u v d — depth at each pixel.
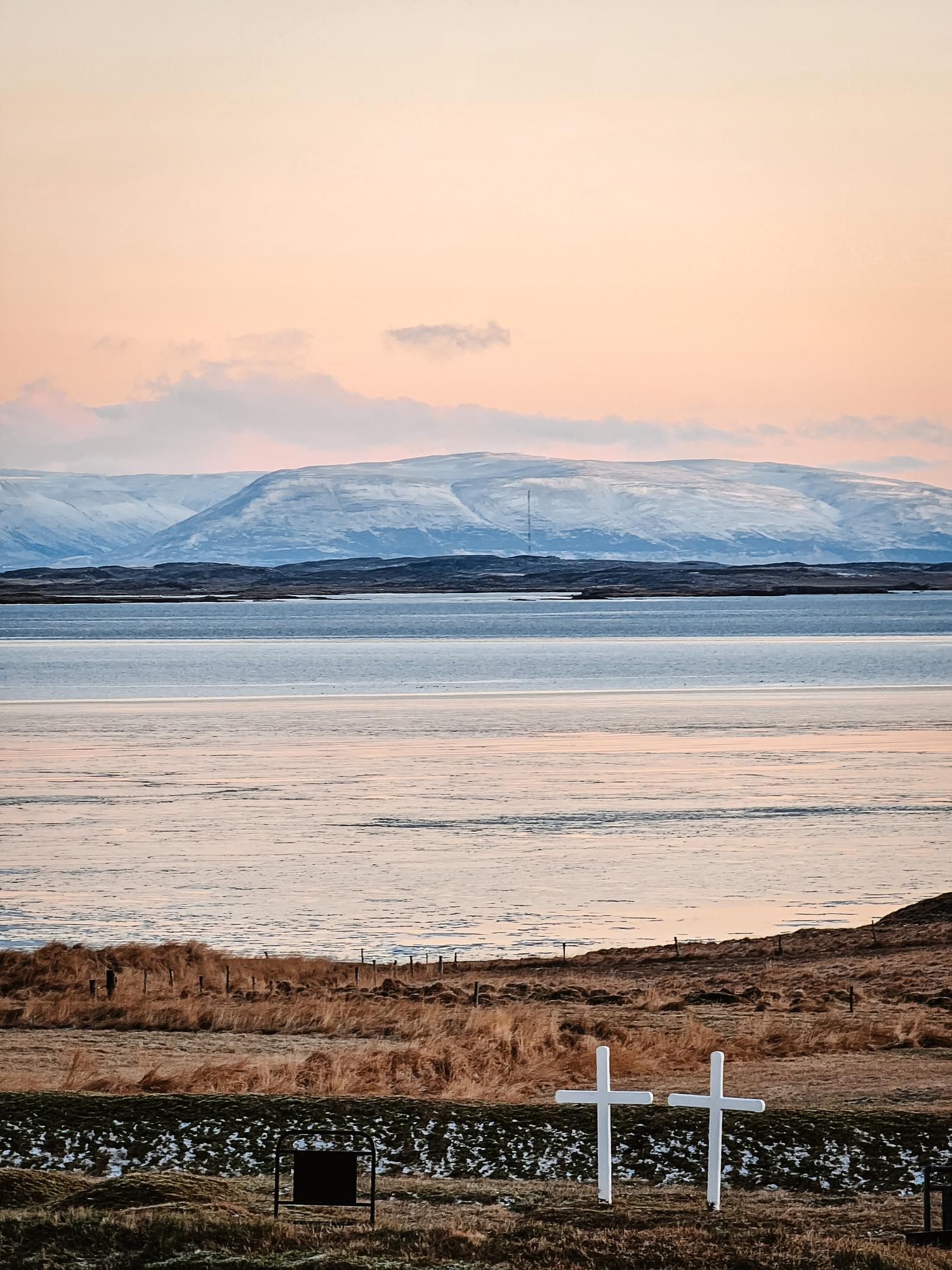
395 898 184.75
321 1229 58.28
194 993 131.12
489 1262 55.19
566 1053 101.56
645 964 149.00
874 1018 115.31
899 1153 71.75
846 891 188.62
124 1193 63.22
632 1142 73.25
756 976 139.75
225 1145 73.25
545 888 190.38
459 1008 123.00
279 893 187.25
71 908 178.25
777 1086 88.81
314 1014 119.19
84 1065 97.44
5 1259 54.41
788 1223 61.41
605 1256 55.12
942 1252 57.03
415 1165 71.62
